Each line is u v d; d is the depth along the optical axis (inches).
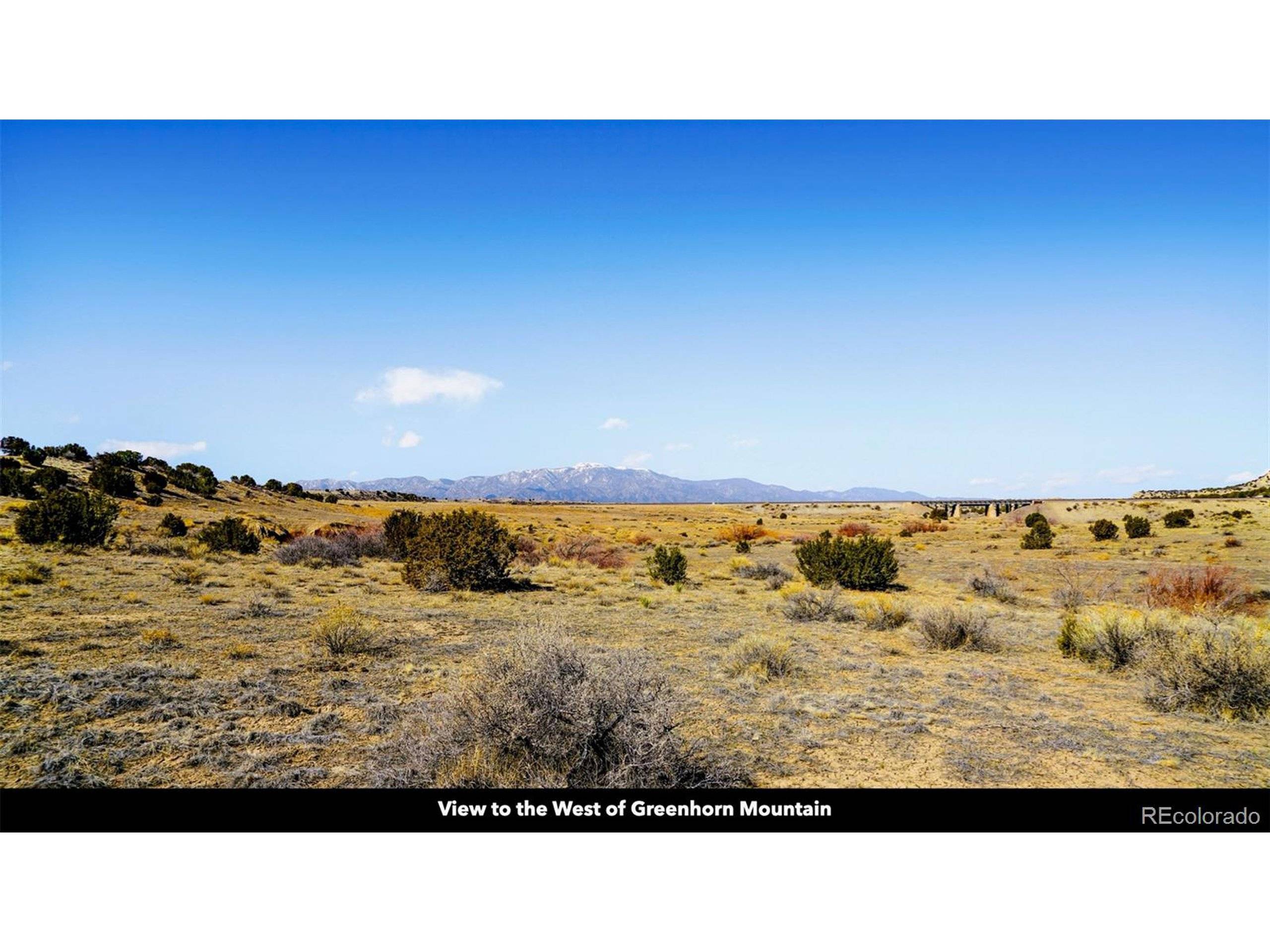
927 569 1343.5
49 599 601.3
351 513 2701.8
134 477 2113.7
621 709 248.5
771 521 3570.4
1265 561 1311.5
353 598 740.7
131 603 613.0
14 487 1568.7
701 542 2240.4
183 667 401.1
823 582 999.6
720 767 273.0
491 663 262.2
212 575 848.9
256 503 2361.0
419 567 853.2
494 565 857.5
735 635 587.8
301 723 325.4
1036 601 885.8
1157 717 366.6
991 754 306.5
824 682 435.2
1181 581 778.2
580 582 992.9
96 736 293.9
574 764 242.1
